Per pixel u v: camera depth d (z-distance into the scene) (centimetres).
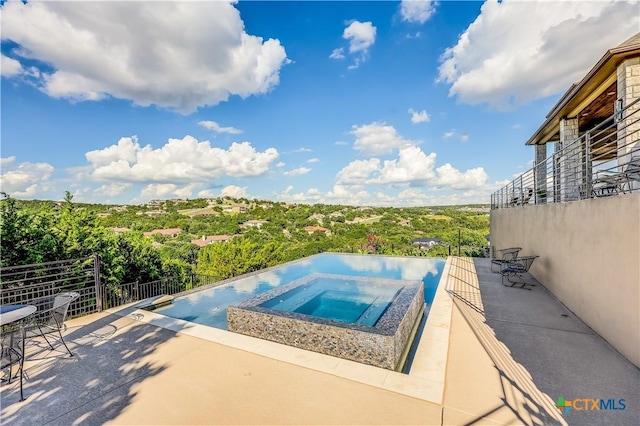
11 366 333
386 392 309
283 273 1295
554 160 820
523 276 897
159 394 310
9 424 268
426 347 419
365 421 264
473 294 711
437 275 1223
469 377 337
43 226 964
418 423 260
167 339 452
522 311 579
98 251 1071
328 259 1617
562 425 254
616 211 405
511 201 1177
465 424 258
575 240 553
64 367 368
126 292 810
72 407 291
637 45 555
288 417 271
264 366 367
